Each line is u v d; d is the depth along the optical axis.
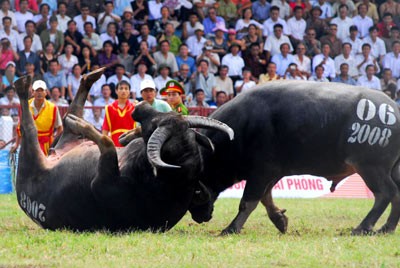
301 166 25.67
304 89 25.55
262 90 25.78
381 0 65.06
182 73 54.34
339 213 35.09
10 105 46.31
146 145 22.88
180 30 58.69
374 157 25.52
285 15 61.31
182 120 22.58
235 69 56.19
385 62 61.47
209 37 58.34
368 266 18.95
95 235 22.92
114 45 55.38
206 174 25.92
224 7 60.53
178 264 18.70
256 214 34.09
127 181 23.12
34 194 25.17
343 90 25.67
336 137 25.34
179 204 23.48
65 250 20.33
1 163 43.84
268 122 25.36
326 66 58.28
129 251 20.27
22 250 20.25
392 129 25.59
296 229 28.22
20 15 55.44
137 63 54.50
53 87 50.31
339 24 61.81
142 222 23.78
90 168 23.83
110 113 30.84
